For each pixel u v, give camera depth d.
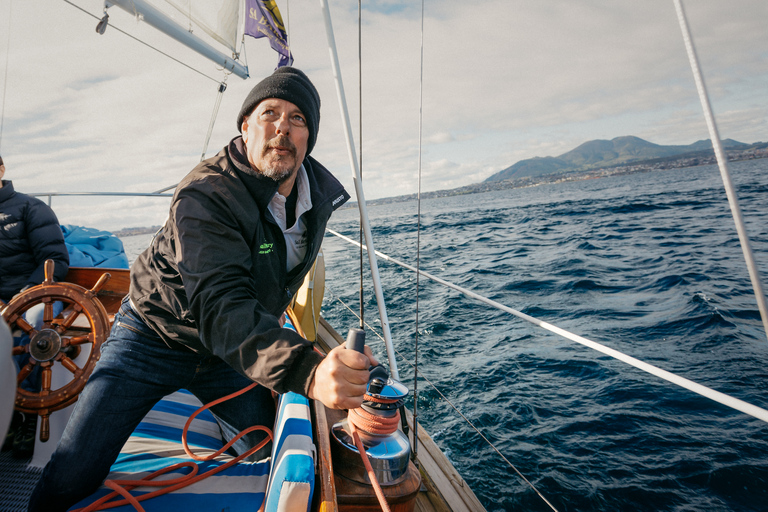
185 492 1.20
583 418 5.45
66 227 3.52
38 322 1.82
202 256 0.93
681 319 9.09
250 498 1.17
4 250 2.16
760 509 4.08
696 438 5.09
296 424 1.15
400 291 11.30
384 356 7.18
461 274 14.89
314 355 0.75
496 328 8.57
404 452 1.21
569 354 7.30
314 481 1.08
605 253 17.62
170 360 1.37
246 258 0.99
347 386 0.69
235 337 0.82
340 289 11.73
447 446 4.96
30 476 1.60
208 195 1.02
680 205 36.47
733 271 13.06
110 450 1.27
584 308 10.32
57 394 1.62
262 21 3.13
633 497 4.22
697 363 7.17
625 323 9.15
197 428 1.68
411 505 1.20
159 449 1.46
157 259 1.21
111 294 2.70
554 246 20.58
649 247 18.64
